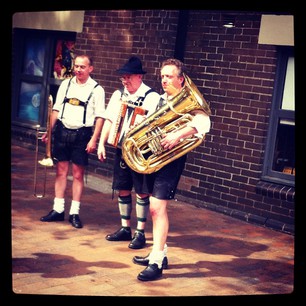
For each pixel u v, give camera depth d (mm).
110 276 3885
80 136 4832
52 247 4383
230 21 5961
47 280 3723
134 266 4109
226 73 6039
